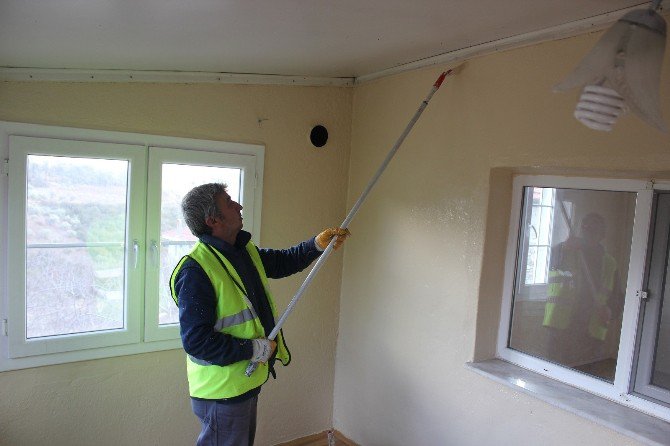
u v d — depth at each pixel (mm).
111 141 2289
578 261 2014
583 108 1057
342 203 2979
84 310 2328
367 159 2826
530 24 1804
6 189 2098
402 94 2568
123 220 2375
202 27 1621
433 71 2385
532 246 2180
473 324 2215
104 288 2363
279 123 2721
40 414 2260
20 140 2098
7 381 2180
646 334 1802
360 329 2879
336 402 3088
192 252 1845
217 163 2557
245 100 2611
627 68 1000
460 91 2246
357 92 2902
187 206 1869
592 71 1053
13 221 2115
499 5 1570
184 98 2443
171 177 2469
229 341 1748
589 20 1715
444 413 2354
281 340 2055
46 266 2227
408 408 2559
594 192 1957
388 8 1563
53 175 2201
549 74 1883
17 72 2055
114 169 2330
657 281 1778
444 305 2350
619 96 1021
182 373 2590
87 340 2318
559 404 1840
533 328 2180
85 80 2197
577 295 2018
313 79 2771
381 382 2730
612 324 1901
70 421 2328
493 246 2201
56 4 1277
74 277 2291
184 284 1761
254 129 2652
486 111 2131
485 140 2141
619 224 1886
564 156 1844
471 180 2209
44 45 1721
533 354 2180
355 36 1914
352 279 2941
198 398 1902
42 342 2219
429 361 2430
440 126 2350
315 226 2902
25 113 2104
